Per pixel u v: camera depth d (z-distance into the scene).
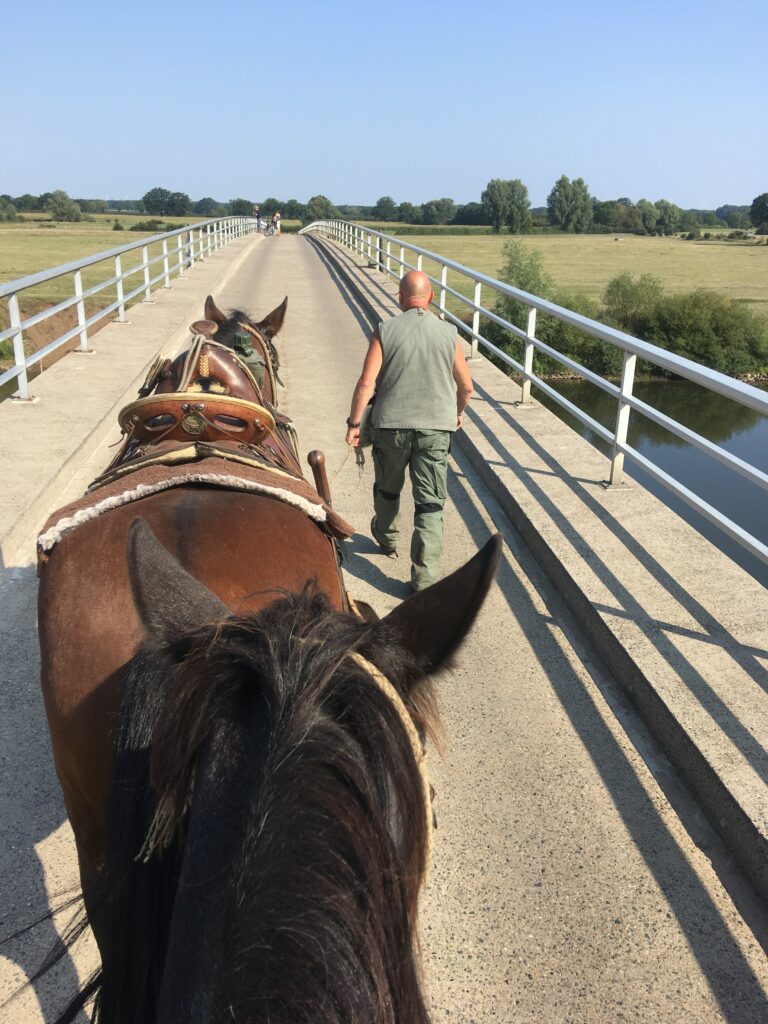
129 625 1.77
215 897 0.98
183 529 1.92
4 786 3.08
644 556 4.64
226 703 1.11
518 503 5.48
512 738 3.43
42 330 21.83
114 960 1.28
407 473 6.66
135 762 1.30
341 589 2.18
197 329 3.47
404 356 4.30
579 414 6.21
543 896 2.67
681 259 74.31
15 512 4.93
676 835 2.93
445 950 2.48
